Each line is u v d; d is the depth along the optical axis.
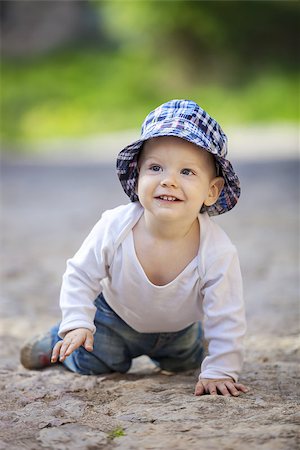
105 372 4.06
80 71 34.41
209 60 33.59
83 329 3.66
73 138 27.88
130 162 3.71
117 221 3.75
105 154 21.88
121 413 3.27
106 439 2.94
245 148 21.48
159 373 4.18
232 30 33.31
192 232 3.71
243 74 33.19
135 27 34.16
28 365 4.21
